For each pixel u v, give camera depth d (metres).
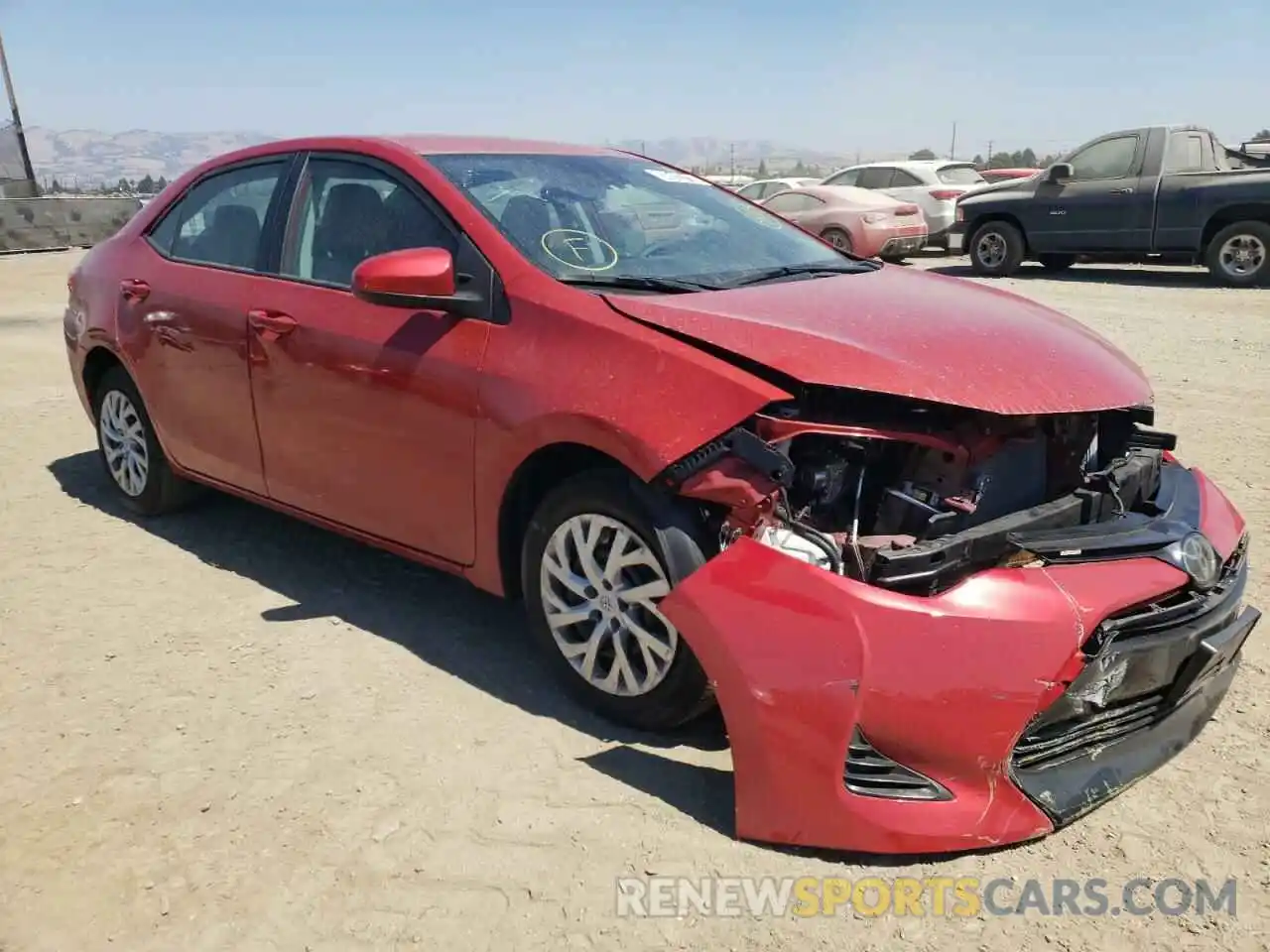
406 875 2.57
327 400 3.74
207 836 2.72
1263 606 3.91
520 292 3.24
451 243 3.48
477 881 2.54
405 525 3.64
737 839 2.65
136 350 4.64
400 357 3.46
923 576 2.53
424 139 4.00
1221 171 12.63
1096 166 13.45
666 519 2.84
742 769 2.60
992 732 2.48
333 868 2.60
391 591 4.22
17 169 24.09
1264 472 5.48
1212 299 11.57
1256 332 9.41
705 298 3.17
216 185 4.54
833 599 2.50
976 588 2.54
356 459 3.71
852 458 2.80
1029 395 2.79
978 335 3.02
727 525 2.75
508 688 3.44
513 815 2.77
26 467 6.00
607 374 2.95
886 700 2.46
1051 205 13.73
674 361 2.86
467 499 3.36
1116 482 2.98
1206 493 3.26
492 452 3.21
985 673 2.46
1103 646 2.55
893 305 3.23
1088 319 10.27
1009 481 2.88
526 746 3.09
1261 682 3.42
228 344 4.13
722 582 2.62
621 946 2.34
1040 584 2.57
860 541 2.72
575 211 3.71
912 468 2.88
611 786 2.88
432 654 3.68
